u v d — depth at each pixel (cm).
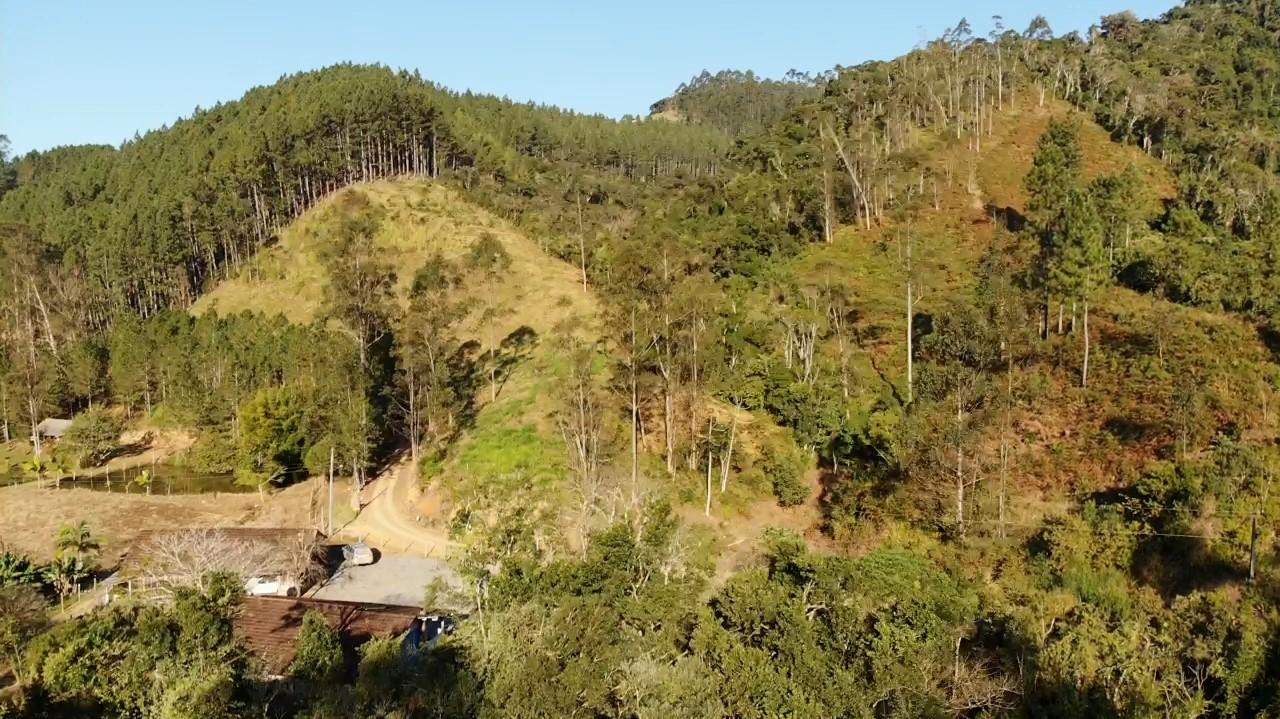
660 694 2309
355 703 2434
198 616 2597
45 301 10269
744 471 5166
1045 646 2831
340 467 6000
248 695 2550
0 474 7244
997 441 4662
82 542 4825
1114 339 5572
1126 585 3406
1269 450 3891
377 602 4150
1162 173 9606
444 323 6606
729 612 2845
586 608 2652
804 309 6588
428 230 10594
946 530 4094
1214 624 2783
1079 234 5528
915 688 2520
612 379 5547
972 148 10612
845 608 2812
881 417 5047
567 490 4591
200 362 8150
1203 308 5938
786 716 2389
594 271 8812
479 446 5594
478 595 2880
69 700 2470
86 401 9062
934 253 7856
